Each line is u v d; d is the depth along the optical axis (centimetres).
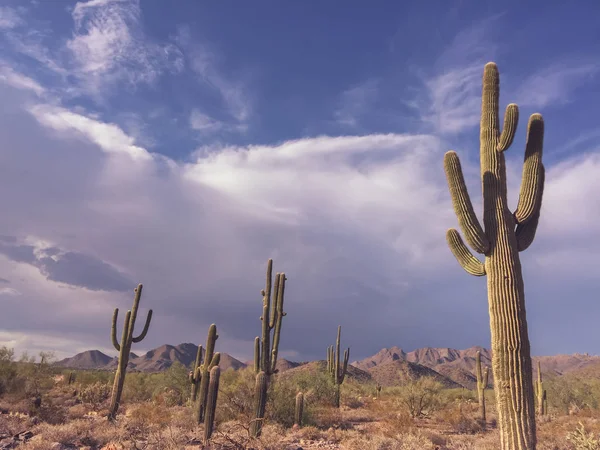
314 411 1838
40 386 2319
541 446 1233
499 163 873
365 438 1362
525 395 738
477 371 2377
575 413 2800
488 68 926
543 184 895
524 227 877
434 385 2394
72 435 1233
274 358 1630
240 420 1264
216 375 1150
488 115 905
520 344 760
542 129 890
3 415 1448
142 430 1323
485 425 2156
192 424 1452
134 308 1692
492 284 808
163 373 2948
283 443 1209
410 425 1688
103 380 3503
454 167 859
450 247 912
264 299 1600
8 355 2172
